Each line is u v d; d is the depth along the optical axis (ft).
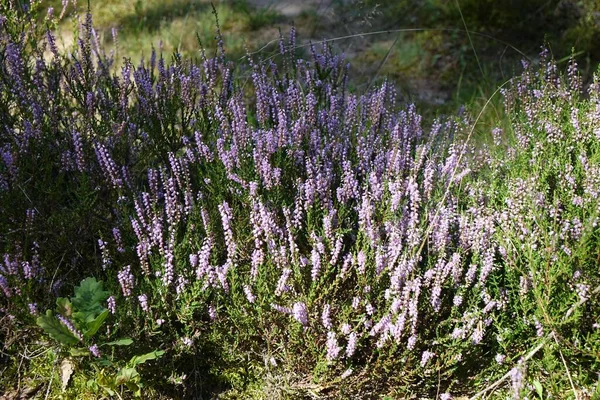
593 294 3.83
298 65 5.20
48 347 4.09
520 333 3.92
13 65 4.61
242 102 4.67
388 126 4.77
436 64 6.73
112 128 4.58
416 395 3.94
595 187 4.11
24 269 3.95
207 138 4.74
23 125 4.56
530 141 4.69
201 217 4.20
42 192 4.36
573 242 3.97
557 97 4.95
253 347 3.97
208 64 4.97
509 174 4.49
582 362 3.88
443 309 3.94
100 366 3.91
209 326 4.01
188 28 7.34
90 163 4.50
